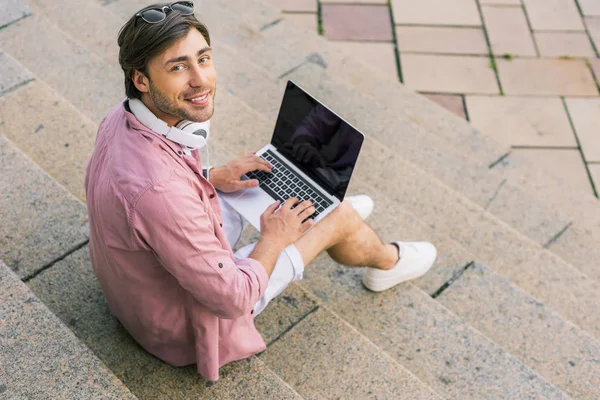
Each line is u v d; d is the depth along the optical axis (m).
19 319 1.90
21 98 3.03
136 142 1.58
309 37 5.04
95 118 3.32
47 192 2.50
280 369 2.26
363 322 2.60
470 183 3.98
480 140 4.51
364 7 5.64
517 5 5.71
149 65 1.51
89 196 1.68
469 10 5.65
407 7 5.66
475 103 4.95
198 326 1.81
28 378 1.78
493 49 5.34
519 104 4.96
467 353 2.51
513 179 4.27
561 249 3.69
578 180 4.52
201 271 1.59
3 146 2.61
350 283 2.73
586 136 4.78
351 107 4.33
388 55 5.26
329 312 2.44
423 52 5.29
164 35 1.46
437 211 3.51
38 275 2.28
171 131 1.61
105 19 4.34
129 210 1.52
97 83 3.50
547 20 5.60
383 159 3.75
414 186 3.62
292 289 2.50
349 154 2.15
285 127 2.35
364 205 2.75
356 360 2.29
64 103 3.04
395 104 4.69
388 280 2.63
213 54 4.40
